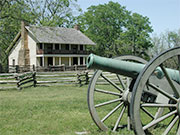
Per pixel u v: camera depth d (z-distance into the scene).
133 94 4.05
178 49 4.33
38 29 40.41
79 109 8.51
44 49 39.12
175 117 4.51
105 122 6.69
